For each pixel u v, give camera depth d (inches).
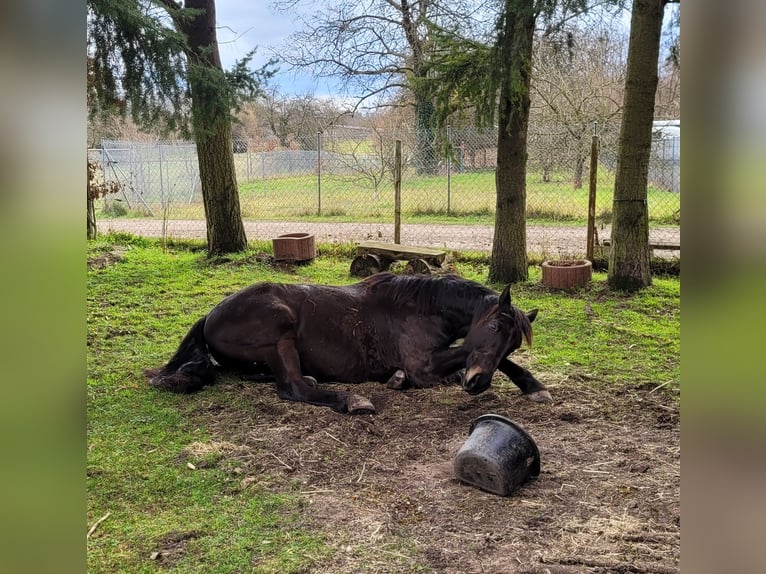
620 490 119.3
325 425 149.9
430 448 139.3
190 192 700.7
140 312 261.4
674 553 98.1
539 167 629.6
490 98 284.4
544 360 202.2
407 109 786.2
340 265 356.8
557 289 291.3
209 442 140.6
